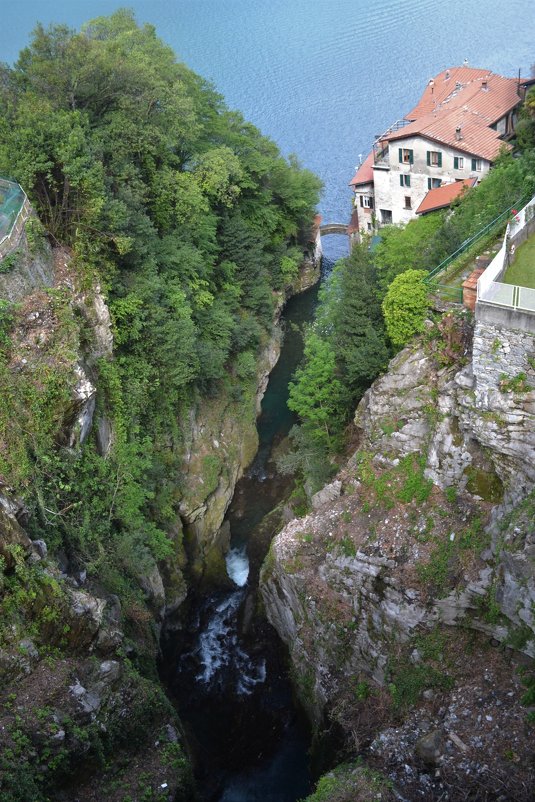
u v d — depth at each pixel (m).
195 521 41.22
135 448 35.41
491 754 25.38
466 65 75.44
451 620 28.03
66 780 25.02
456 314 29.72
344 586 31.00
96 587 31.48
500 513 27.17
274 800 30.66
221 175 48.41
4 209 32.84
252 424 48.94
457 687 27.41
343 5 151.38
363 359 35.09
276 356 56.59
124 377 36.59
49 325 31.84
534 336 25.00
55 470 30.48
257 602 38.06
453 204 45.28
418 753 26.45
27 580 26.77
